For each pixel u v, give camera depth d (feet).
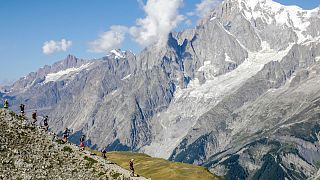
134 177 258.57
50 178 213.66
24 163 217.15
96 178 235.40
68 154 251.60
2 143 225.56
